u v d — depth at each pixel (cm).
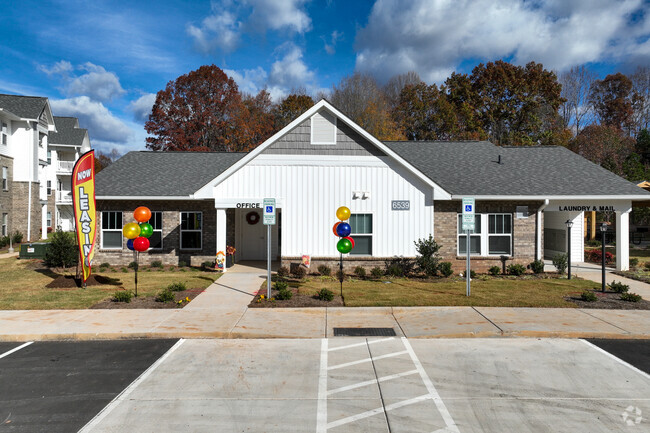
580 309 1097
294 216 1603
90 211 1366
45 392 637
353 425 536
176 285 1301
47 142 3491
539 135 4475
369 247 1620
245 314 1058
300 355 801
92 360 773
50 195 3700
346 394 629
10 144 2811
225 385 662
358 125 1587
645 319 1005
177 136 4434
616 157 3903
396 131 4453
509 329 928
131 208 1828
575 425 538
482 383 670
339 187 1605
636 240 3478
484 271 1694
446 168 1889
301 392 637
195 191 1667
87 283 1410
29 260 1958
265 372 716
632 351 822
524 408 584
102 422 545
